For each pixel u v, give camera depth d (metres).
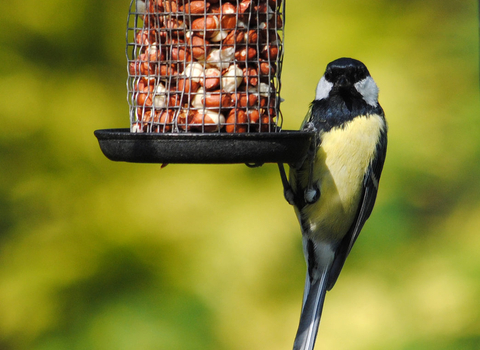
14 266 11.12
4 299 11.00
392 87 12.23
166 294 11.00
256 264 11.38
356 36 12.29
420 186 12.19
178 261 11.30
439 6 12.85
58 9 11.95
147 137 5.73
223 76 6.21
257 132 6.11
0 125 11.52
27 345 10.79
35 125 11.62
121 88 12.23
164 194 11.61
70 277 11.09
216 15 6.18
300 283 11.41
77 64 12.05
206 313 10.92
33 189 11.47
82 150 11.70
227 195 11.69
